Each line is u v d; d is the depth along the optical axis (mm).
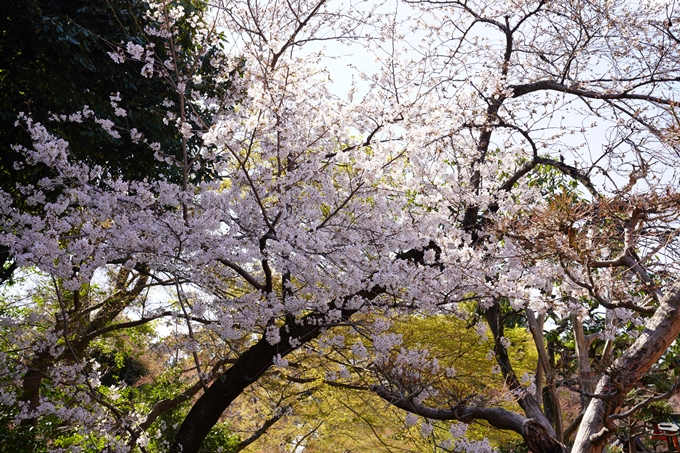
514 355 10188
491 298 6055
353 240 5531
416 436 8281
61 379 6082
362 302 5840
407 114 5809
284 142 5449
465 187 6629
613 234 5762
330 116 5633
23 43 7254
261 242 5586
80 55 7012
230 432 11164
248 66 5859
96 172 5449
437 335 8812
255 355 6863
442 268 6203
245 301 5574
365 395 8375
